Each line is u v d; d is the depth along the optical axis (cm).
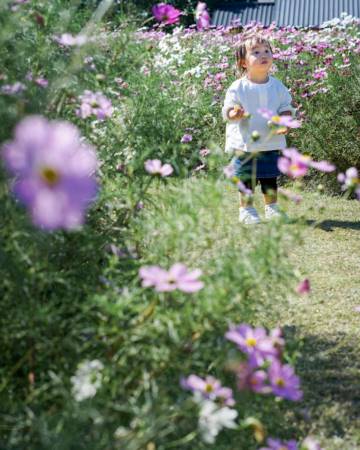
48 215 103
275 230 184
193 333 174
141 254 221
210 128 532
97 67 225
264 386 168
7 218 175
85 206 202
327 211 457
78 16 233
